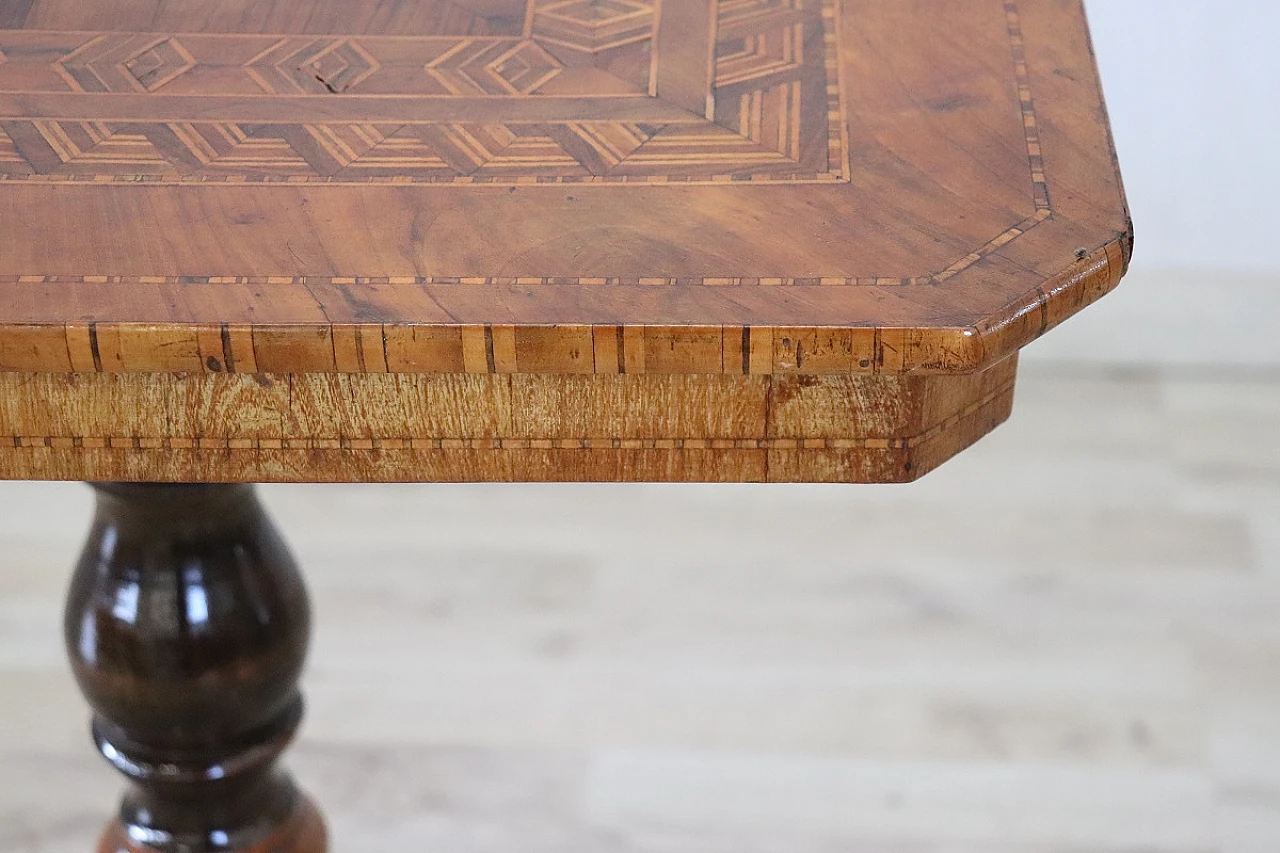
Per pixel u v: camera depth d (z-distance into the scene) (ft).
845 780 5.93
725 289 2.77
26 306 2.75
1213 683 6.32
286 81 3.49
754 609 6.71
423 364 2.75
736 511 7.27
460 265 2.85
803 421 2.89
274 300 2.76
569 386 2.86
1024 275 2.79
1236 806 5.79
